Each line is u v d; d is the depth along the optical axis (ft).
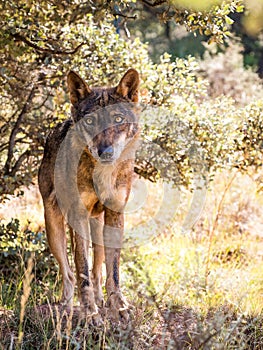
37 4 36.11
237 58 73.51
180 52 83.10
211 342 24.23
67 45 39.27
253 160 41.88
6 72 36.99
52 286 35.09
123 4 34.12
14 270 36.68
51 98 42.75
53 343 26.20
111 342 25.46
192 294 33.12
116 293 28.96
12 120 41.45
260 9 49.24
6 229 37.78
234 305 31.12
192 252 40.65
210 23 31.96
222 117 41.01
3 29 34.88
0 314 29.63
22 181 37.73
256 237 46.57
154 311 29.17
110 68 40.29
